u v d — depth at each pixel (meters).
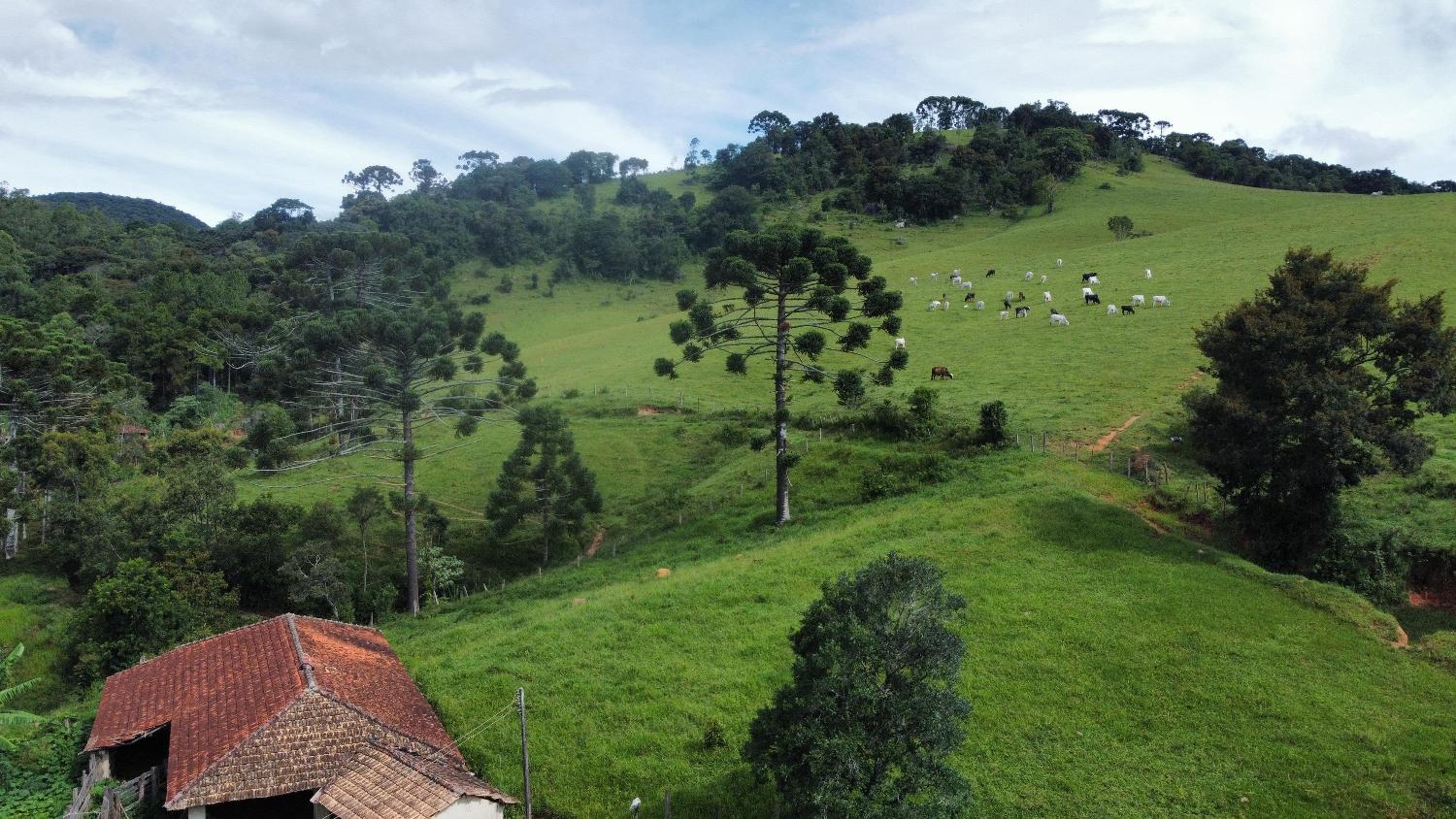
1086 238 114.56
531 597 40.28
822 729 17.80
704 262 145.25
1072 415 48.06
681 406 62.09
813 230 42.41
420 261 104.25
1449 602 31.00
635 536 46.12
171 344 88.31
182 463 54.47
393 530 49.59
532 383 50.09
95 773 24.14
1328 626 27.81
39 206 153.00
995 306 76.81
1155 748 22.75
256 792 21.33
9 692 25.52
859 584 18.72
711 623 30.94
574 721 25.78
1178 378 51.81
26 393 59.78
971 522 36.31
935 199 143.38
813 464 47.72
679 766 23.44
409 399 43.22
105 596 35.25
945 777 17.84
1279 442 31.77
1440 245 67.12
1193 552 32.84
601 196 195.12
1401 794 20.62
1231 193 141.25
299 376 70.81
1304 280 34.25
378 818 20.03
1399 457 30.12
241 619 41.44
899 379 59.91
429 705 26.66
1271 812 20.41
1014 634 28.03
